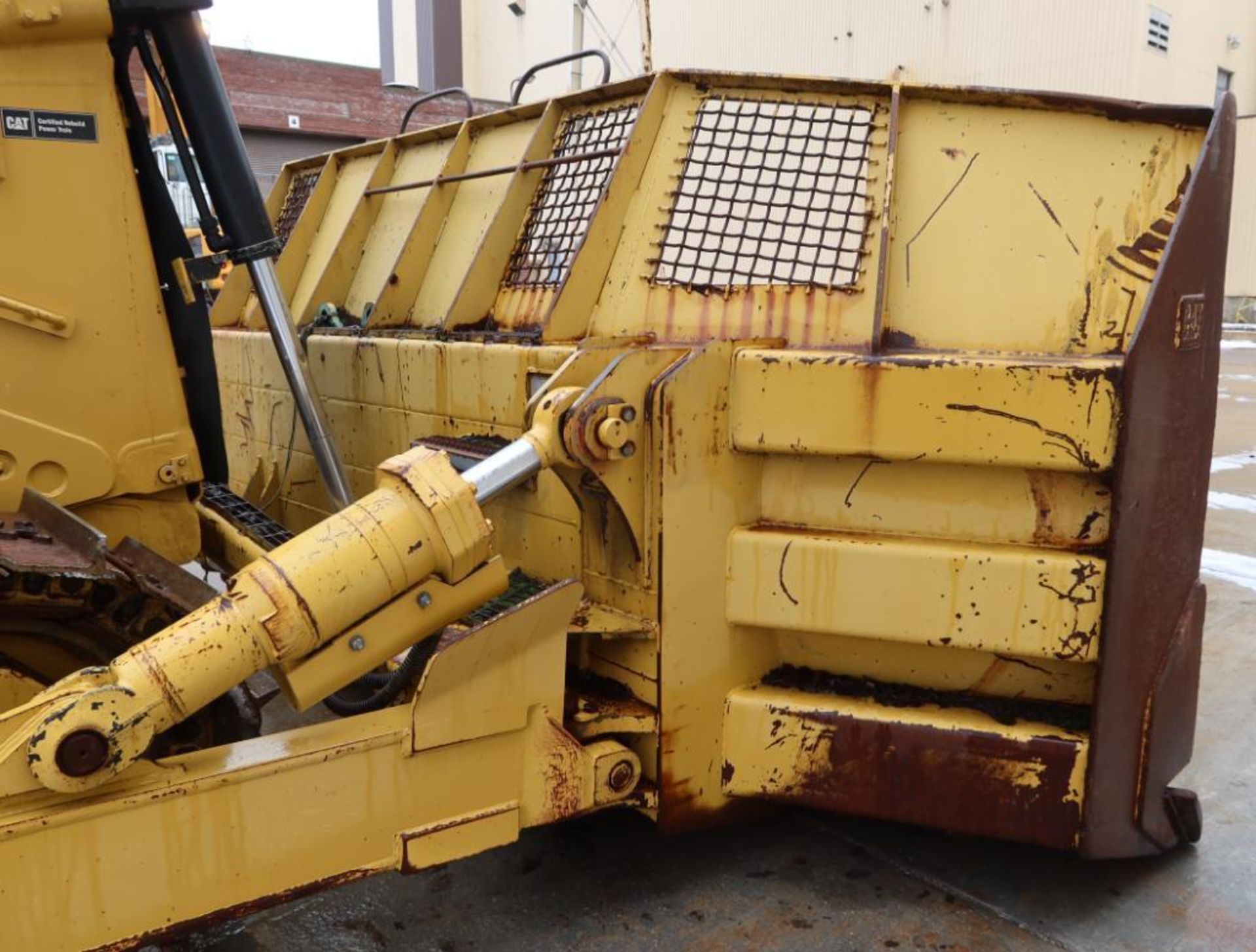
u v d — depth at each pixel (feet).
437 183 12.67
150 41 8.84
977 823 8.36
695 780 8.72
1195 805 8.87
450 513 7.05
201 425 8.82
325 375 12.75
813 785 8.63
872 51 65.51
